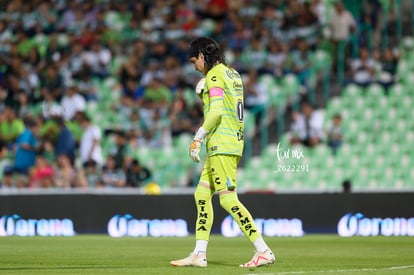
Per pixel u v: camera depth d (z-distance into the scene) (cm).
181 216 5809
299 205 5853
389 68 8656
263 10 8969
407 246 4544
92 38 8719
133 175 7006
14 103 8150
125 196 5819
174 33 8831
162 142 7581
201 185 3036
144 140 7588
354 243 4822
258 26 8712
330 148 7788
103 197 5819
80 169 7056
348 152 7925
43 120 7581
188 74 8281
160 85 8119
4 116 7581
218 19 8981
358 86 8431
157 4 9106
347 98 8350
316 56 8575
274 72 8275
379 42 8881
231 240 5153
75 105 7800
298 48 8481
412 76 8706
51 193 5816
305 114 7694
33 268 3022
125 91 8200
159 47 8556
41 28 9119
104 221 5809
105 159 7656
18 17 9275
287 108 8162
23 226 5778
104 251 4066
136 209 5812
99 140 7375
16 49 8825
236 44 8556
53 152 7294
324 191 6022
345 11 8619
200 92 3044
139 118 7738
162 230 5791
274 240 5181
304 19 8794
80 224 5803
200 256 3028
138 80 8312
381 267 3102
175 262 3048
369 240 5141
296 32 8750
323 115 8219
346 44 8569
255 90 7962
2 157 7500
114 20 9138
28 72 8388
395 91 8538
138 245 4600
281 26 8762
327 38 8738
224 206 2995
